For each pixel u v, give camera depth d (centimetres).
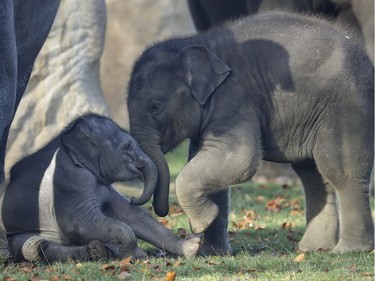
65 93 2216
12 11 1273
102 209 1378
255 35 1373
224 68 1339
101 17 2261
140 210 1385
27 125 2191
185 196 1319
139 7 3491
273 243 1494
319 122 1369
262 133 1370
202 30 2059
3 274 1238
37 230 1362
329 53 1366
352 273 1205
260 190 2152
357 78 1366
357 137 1361
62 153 1366
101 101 2247
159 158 1353
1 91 1253
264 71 1360
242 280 1170
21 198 1366
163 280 1179
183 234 1544
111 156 1352
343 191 1370
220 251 1381
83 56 2234
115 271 1228
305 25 1388
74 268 1245
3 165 1418
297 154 1384
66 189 1348
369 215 1370
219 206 1383
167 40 1381
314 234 1416
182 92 1341
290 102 1362
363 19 1647
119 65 3522
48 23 1473
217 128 1337
